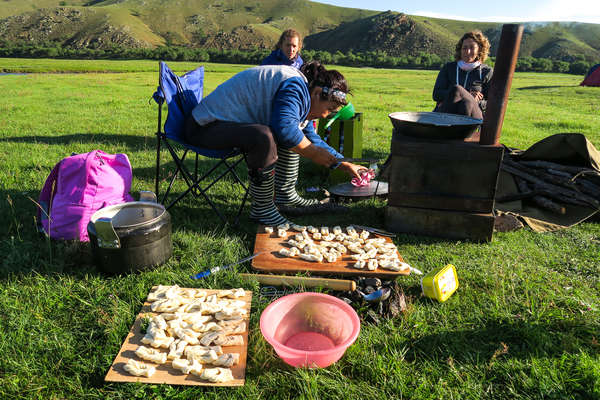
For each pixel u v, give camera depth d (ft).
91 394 5.59
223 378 5.72
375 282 7.97
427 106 45.16
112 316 7.09
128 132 24.90
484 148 10.32
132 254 8.21
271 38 631.15
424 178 10.93
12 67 165.89
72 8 610.65
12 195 12.62
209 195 13.67
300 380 5.83
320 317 6.94
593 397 5.65
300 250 9.53
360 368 6.16
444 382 5.90
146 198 9.59
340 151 15.24
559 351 6.57
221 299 7.63
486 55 16.60
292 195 12.58
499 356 6.49
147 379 5.73
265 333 5.88
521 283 8.61
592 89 79.51
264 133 9.45
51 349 6.29
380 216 12.37
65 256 8.86
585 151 13.01
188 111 11.10
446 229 11.03
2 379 5.77
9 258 8.68
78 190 9.61
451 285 8.09
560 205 12.62
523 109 45.80
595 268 9.30
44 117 30.12
